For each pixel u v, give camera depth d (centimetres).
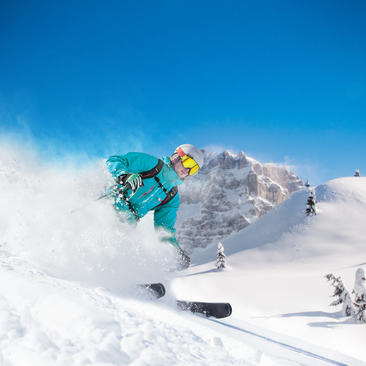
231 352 182
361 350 1861
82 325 147
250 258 5722
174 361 144
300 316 2459
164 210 408
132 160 388
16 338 133
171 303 313
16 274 199
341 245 5644
